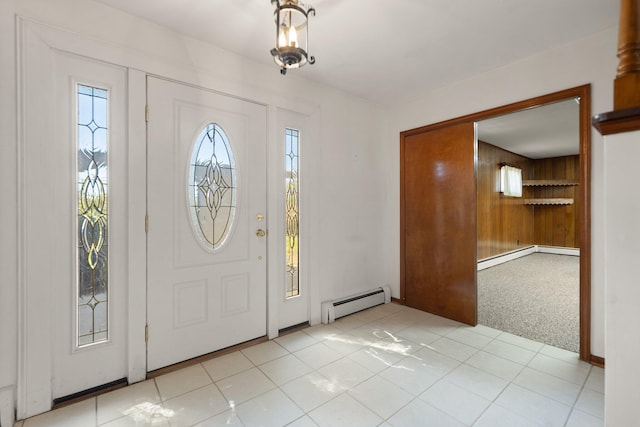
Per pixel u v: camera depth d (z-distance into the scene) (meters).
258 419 1.62
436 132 3.12
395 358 2.25
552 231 7.26
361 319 3.03
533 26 2.03
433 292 3.18
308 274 2.85
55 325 1.69
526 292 4.00
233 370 2.08
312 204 2.85
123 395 1.80
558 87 2.30
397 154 3.50
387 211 3.60
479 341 2.53
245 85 2.40
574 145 5.88
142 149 1.94
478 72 2.72
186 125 2.13
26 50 1.58
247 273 2.45
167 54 2.03
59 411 1.66
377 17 1.91
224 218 2.33
